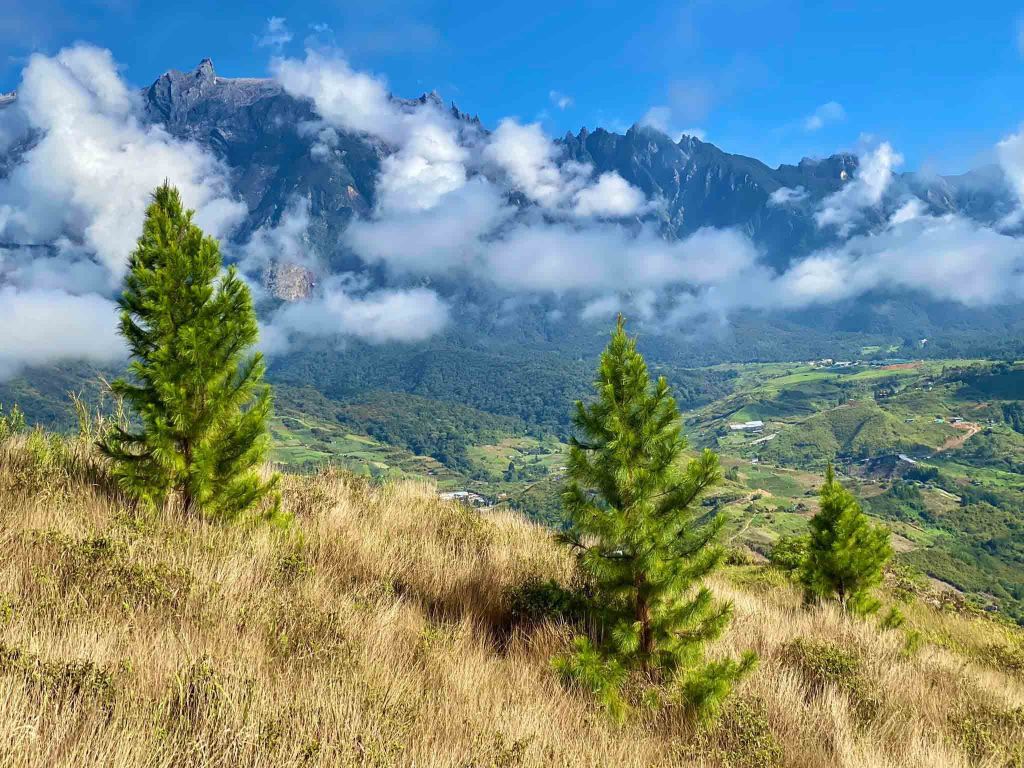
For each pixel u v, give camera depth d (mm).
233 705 3115
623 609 5383
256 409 6734
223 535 6043
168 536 5555
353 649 4270
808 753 4480
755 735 4426
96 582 4359
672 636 5285
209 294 6559
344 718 3279
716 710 4641
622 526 5117
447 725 3656
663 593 5109
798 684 5680
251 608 4508
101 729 2725
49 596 4035
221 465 6609
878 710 5410
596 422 5422
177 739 2832
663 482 5203
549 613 5812
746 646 6516
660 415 5383
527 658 5289
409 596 6047
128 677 3307
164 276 6379
